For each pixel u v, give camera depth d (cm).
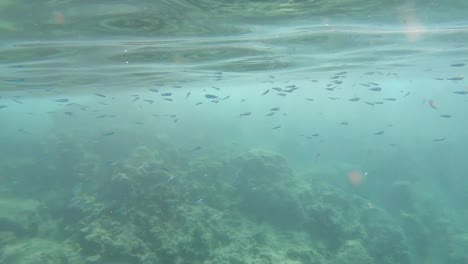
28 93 2988
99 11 852
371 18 1078
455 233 2342
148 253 1227
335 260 1571
